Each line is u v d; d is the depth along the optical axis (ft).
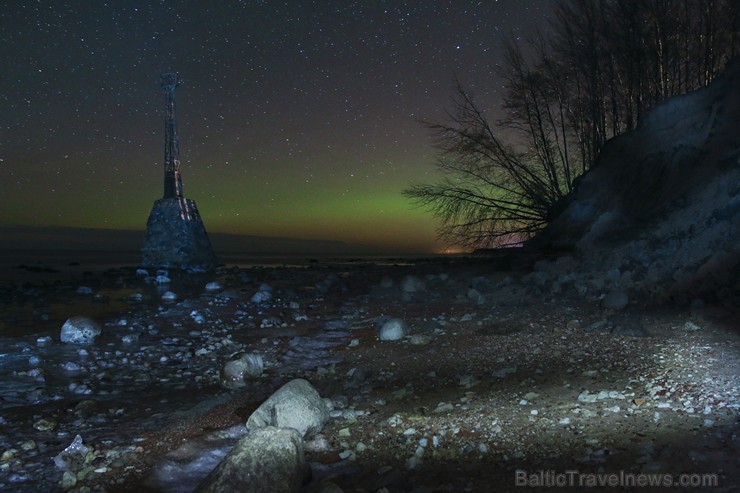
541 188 67.72
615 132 59.88
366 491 10.99
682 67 59.41
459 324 28.22
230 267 75.05
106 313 36.94
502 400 16.38
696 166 34.58
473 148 68.90
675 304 25.96
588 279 32.27
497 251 66.80
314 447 13.92
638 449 11.88
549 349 21.90
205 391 20.13
